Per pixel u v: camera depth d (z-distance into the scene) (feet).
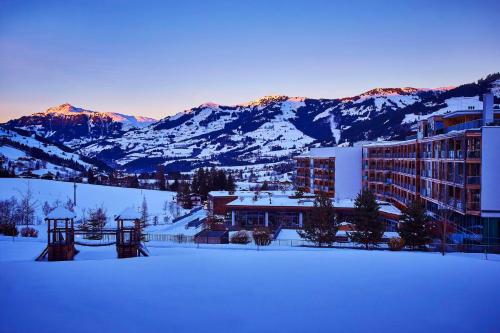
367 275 58.08
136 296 46.06
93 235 159.53
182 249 112.98
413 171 205.05
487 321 38.29
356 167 286.25
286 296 46.57
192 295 46.78
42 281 52.70
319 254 80.12
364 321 38.11
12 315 38.75
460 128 169.48
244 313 40.40
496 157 138.82
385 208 188.34
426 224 129.49
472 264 68.95
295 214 196.85
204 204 351.05
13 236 141.18
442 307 42.47
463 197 142.61
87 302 43.37
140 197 383.45
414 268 64.23
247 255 76.74
